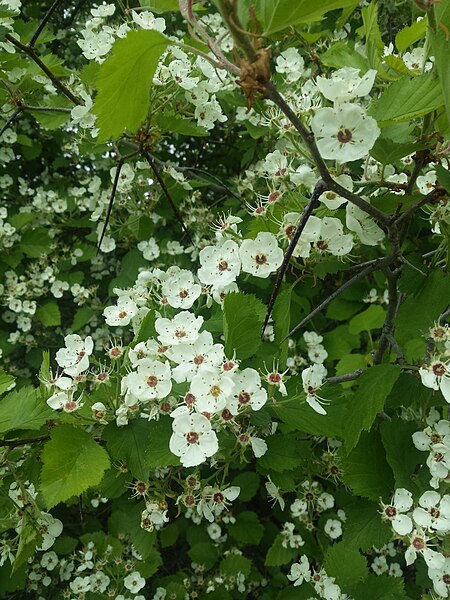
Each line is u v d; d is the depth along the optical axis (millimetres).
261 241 204
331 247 205
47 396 227
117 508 408
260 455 211
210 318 254
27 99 370
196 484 227
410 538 204
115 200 417
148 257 442
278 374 211
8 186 540
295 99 232
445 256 231
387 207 200
